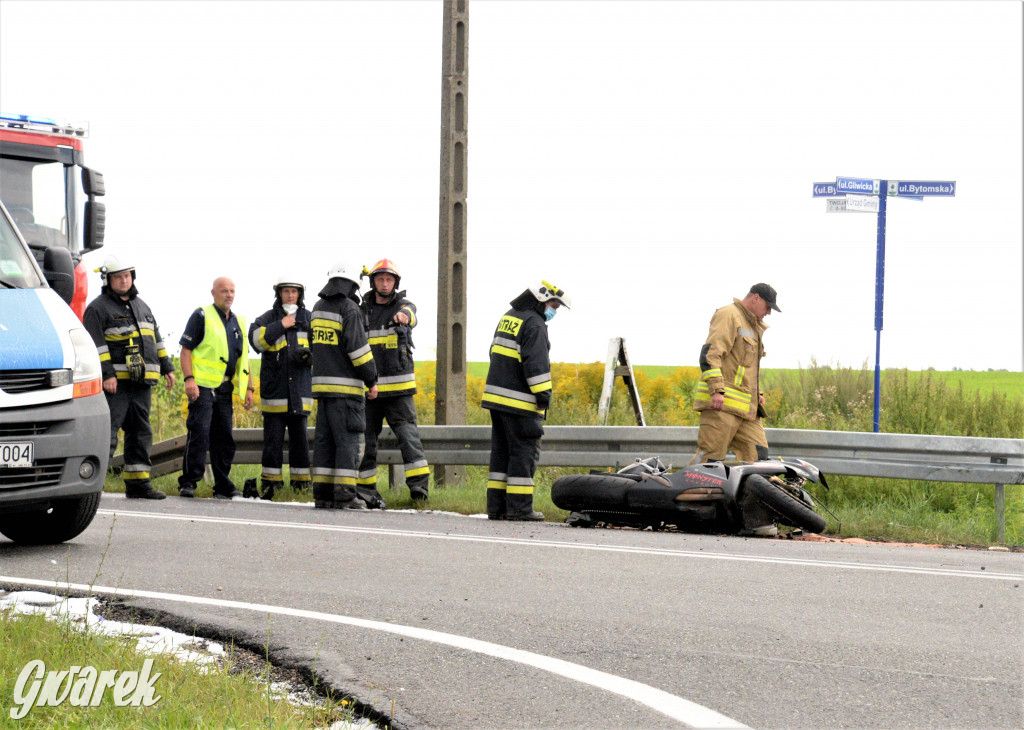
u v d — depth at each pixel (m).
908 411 42.88
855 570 21.39
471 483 40.69
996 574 21.11
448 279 41.25
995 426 41.00
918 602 18.22
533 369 30.98
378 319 35.53
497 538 25.77
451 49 41.09
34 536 23.78
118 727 11.20
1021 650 15.08
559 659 14.47
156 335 36.44
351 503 33.59
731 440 31.64
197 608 17.12
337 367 33.38
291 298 37.94
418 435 35.56
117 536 25.31
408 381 35.34
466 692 13.08
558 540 25.62
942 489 33.44
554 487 30.52
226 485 37.88
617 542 25.45
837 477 33.91
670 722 12.02
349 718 12.12
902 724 11.98
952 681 13.56
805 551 24.34
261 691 12.71
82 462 22.27
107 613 16.86
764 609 17.58
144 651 13.91
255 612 16.95
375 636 15.56
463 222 41.47
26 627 14.54
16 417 21.36
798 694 13.03
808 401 47.22
